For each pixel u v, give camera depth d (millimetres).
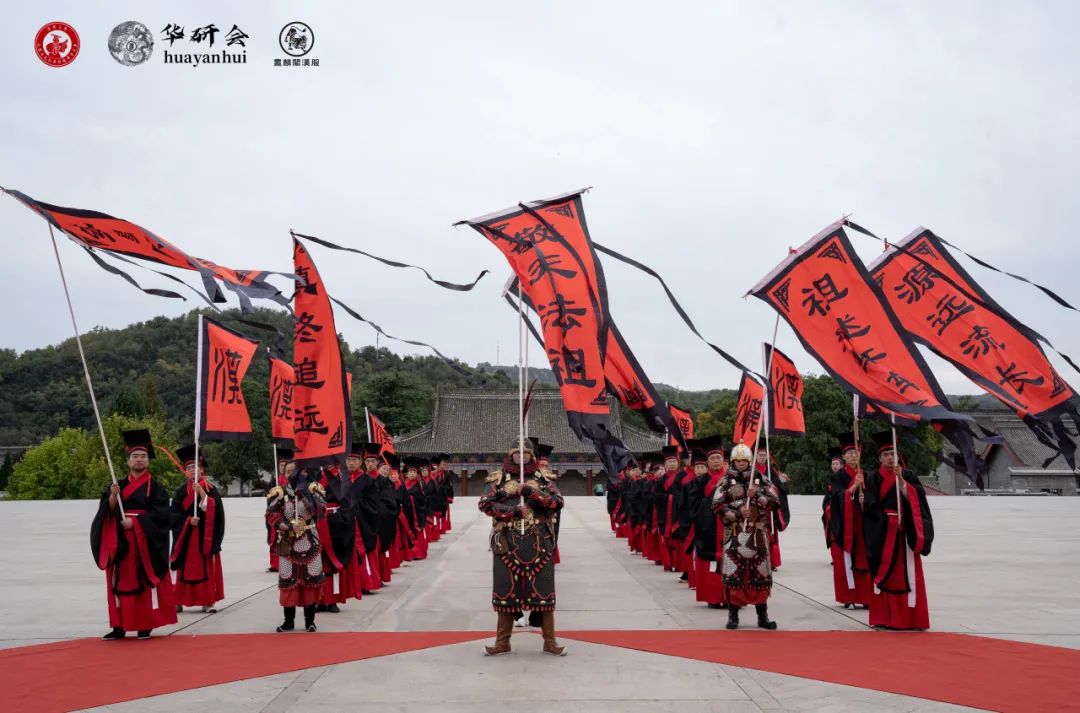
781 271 10586
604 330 10148
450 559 17688
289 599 9312
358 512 11898
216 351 11734
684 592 12625
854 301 10375
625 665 7594
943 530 24891
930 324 11672
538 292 10312
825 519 12406
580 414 9789
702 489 11586
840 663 7598
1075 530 24875
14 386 125125
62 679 7148
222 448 66812
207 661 7805
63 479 58281
